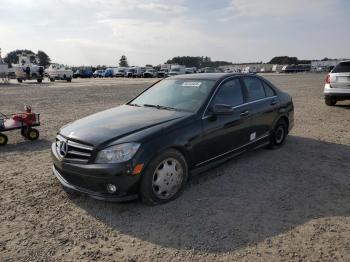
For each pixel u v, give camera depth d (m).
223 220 3.63
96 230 3.47
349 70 11.23
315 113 10.83
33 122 7.39
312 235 3.33
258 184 4.62
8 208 3.96
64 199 4.20
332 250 3.08
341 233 3.37
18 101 15.06
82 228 3.51
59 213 3.84
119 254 3.06
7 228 3.52
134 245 3.20
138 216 3.74
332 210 3.86
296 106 12.62
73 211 3.88
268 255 3.01
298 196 4.23
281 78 41.88
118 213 3.83
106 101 14.97
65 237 3.34
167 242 3.24
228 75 5.32
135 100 5.52
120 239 3.30
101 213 3.83
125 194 3.73
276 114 6.07
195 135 4.31
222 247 3.13
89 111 11.70
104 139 3.81
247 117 5.26
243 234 3.35
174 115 4.43
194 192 4.37
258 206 3.96
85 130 4.11
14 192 4.43
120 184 3.66
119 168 3.63
